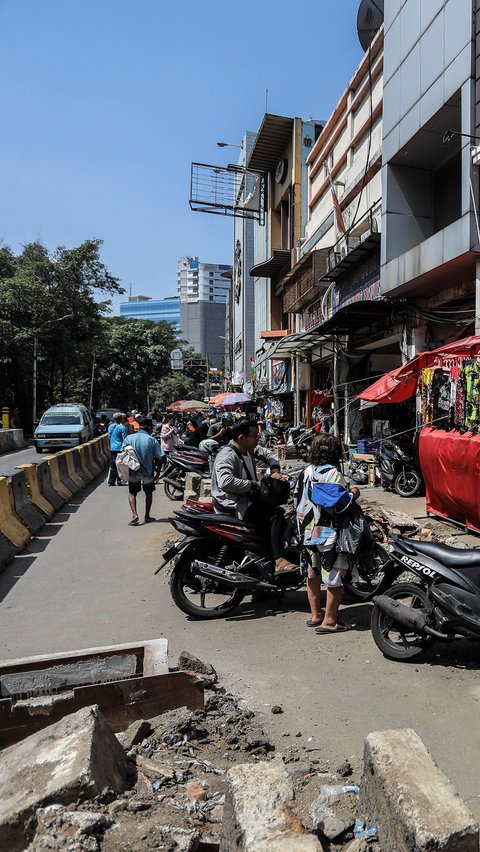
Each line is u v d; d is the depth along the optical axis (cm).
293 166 2683
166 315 17500
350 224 1867
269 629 485
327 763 289
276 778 222
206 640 465
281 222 3048
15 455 2495
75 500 1238
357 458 1297
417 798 204
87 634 484
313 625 486
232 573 511
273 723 332
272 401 3108
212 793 258
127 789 257
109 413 3828
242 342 5100
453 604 376
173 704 331
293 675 395
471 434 699
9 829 218
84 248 3741
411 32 1182
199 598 577
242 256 5100
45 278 3719
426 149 1226
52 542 831
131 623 508
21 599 581
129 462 934
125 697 322
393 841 206
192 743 306
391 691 366
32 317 3562
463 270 1071
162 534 863
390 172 1287
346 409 1673
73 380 5347
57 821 219
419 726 323
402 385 988
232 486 526
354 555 458
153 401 7606
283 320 3300
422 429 833
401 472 1077
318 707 349
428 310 1241
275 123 2689
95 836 217
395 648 414
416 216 1302
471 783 270
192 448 1213
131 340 6066
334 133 2030
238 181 4622
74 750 249
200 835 227
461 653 421
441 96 1075
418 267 1122
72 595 591
